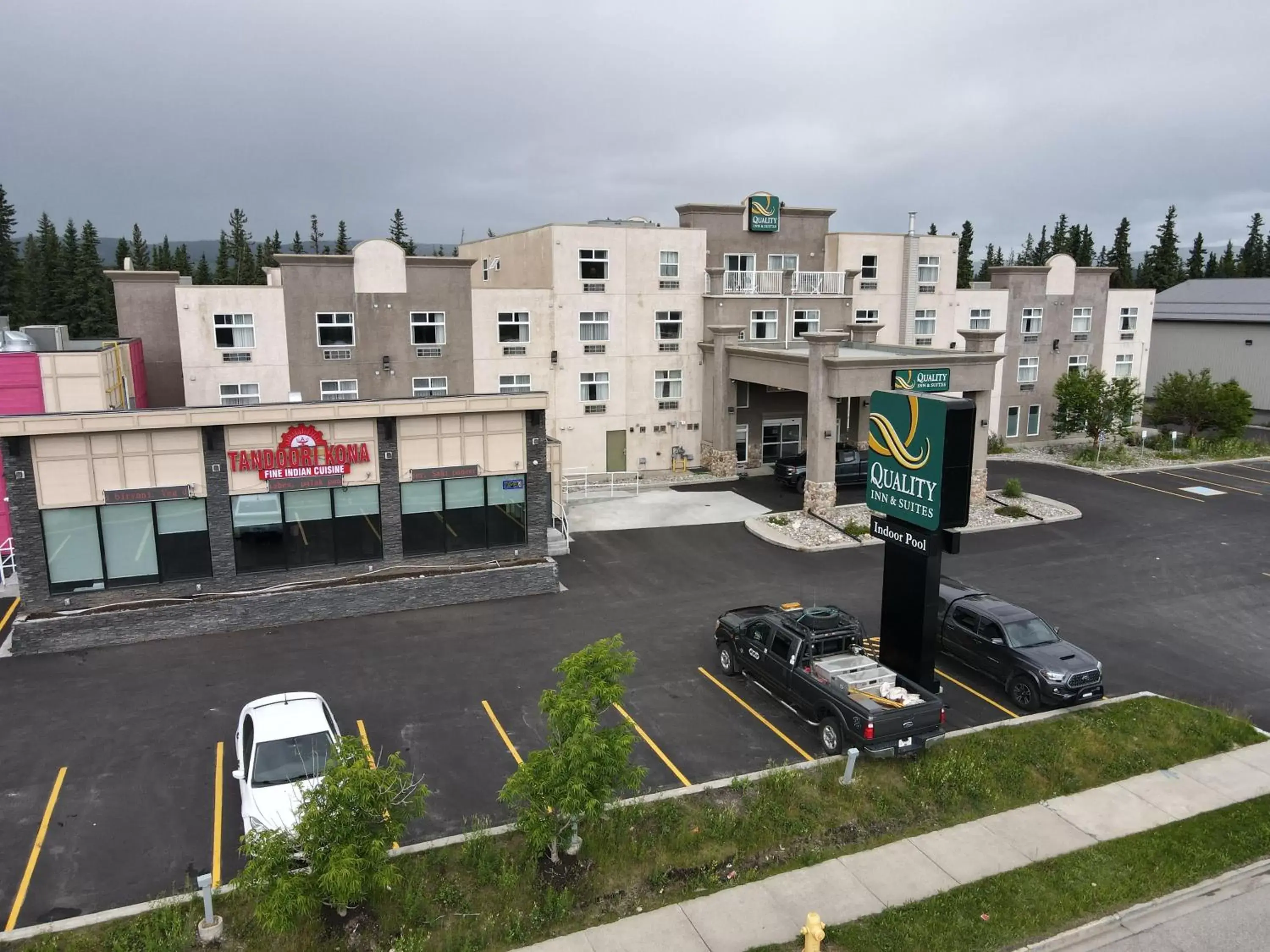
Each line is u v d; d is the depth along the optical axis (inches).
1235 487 1489.9
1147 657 808.9
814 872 498.0
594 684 489.7
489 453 940.0
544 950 432.8
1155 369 2365.9
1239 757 633.6
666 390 1553.9
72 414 781.9
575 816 458.0
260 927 437.4
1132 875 499.5
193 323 1246.3
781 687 683.4
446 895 464.4
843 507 1272.1
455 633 845.2
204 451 832.9
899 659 683.4
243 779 540.7
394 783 437.1
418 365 1370.6
